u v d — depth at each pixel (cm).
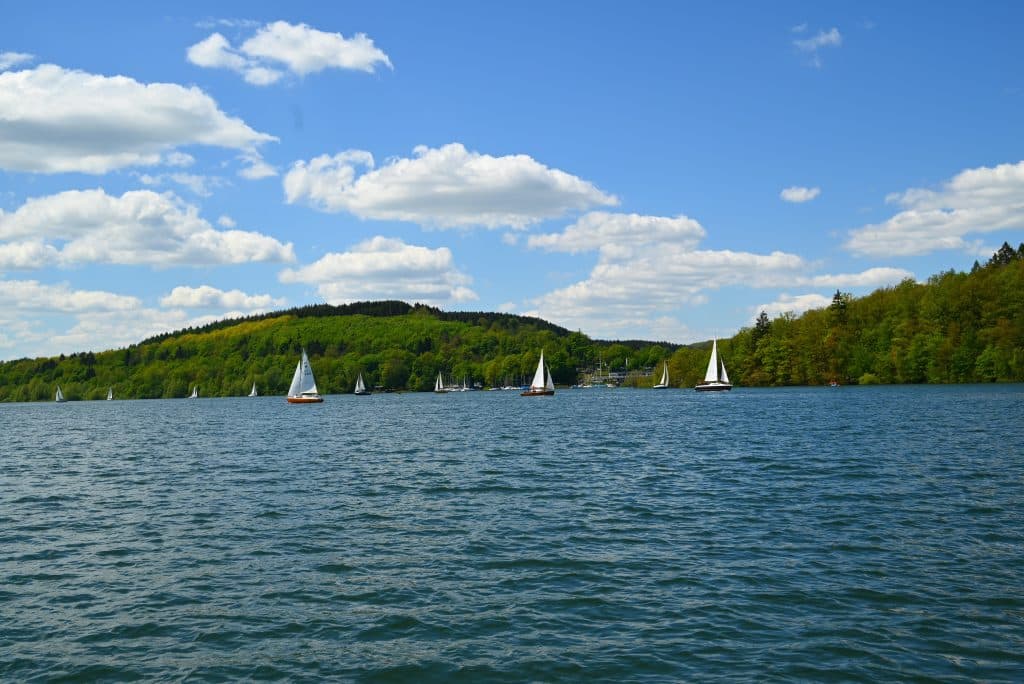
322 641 1581
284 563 2180
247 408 17000
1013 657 1420
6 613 1794
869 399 10938
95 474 4403
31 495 3594
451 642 1559
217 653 1531
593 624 1641
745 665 1409
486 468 4225
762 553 2169
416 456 4981
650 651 1485
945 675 1352
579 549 2270
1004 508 2688
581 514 2800
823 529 2444
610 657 1463
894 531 2388
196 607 1809
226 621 1709
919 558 2073
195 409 17538
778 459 4234
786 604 1728
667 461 4334
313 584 1970
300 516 2862
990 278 15412
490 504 3050
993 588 1806
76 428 10194
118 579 2059
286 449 5725
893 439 5097
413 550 2302
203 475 4178
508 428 7675
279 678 1408
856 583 1866
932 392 12588
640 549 2255
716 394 16312
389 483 3694
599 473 3903
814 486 3272
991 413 7269
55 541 2539
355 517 2823
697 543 2308
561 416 9875
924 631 1549
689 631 1582
